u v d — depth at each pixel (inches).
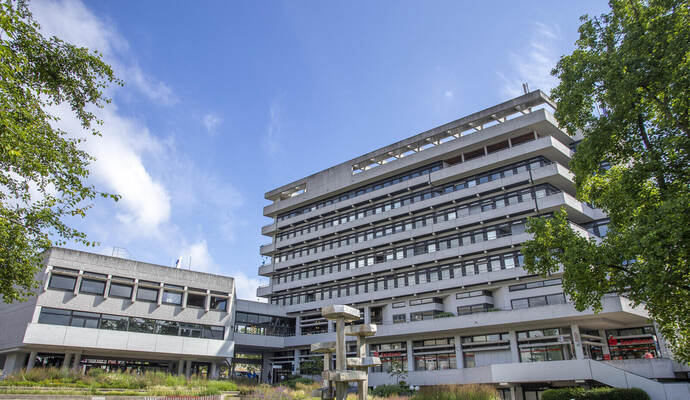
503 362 1852.9
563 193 1800.0
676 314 724.7
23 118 679.1
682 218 605.9
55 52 724.7
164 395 1147.9
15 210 732.7
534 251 866.1
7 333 1646.2
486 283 1942.7
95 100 779.4
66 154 756.6
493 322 1812.3
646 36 716.7
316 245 2711.6
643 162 751.7
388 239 2317.9
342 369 646.5
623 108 746.2
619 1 791.7
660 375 1398.9
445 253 2089.1
